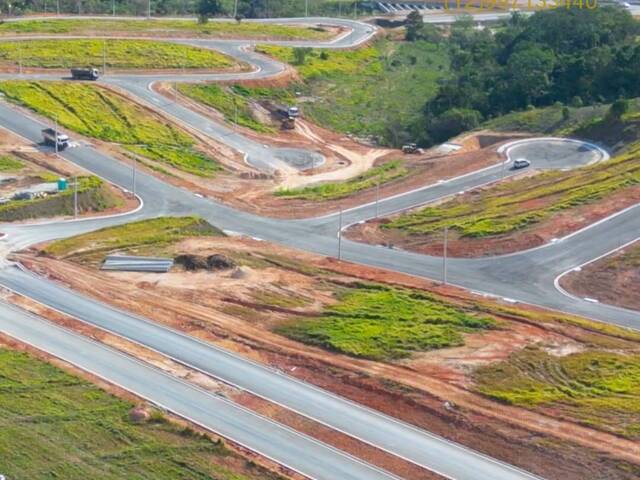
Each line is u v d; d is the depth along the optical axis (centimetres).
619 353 8388
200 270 9962
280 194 13050
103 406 7112
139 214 11806
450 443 6888
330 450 6719
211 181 13488
